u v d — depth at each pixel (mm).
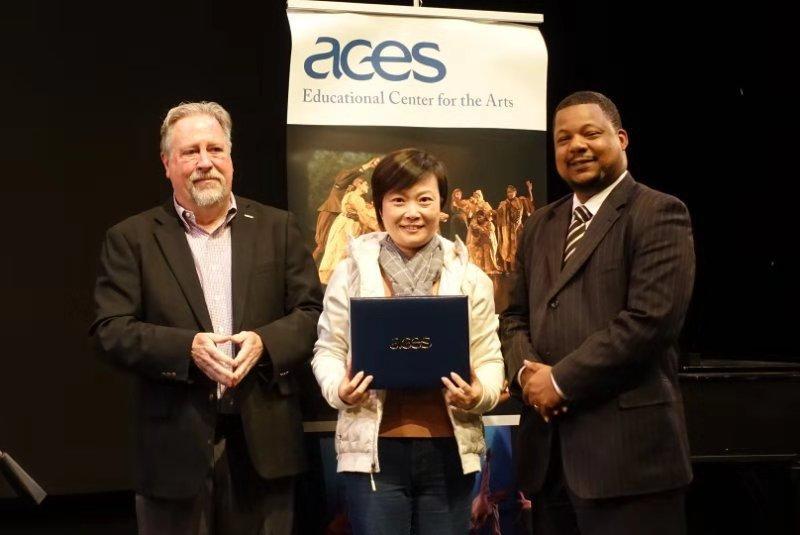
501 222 2996
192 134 2543
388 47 2955
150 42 4109
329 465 2916
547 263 2447
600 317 2291
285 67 4242
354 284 2404
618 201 2354
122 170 4102
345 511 2910
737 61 4246
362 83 2934
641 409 2262
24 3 3969
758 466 3371
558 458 2402
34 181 4000
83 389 4082
